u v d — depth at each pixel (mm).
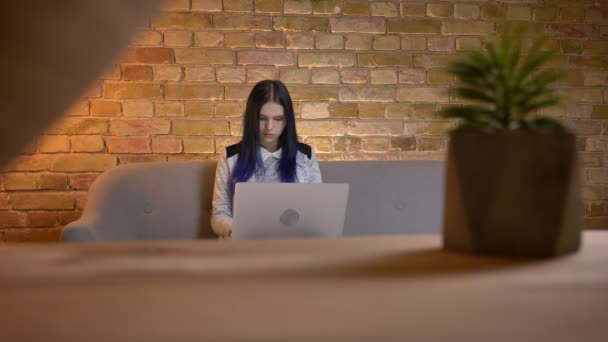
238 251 631
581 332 323
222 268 529
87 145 3289
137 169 2652
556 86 3662
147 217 2586
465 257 616
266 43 3432
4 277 483
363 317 354
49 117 282
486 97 690
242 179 2494
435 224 2750
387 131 3533
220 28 3393
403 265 554
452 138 668
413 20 3561
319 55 3477
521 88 681
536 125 683
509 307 381
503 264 570
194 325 335
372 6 3527
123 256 594
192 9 3367
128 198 2557
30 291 430
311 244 694
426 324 337
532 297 412
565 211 619
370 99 3520
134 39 277
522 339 309
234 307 381
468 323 341
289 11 3455
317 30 3479
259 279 479
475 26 3607
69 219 3279
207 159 3381
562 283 467
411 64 3557
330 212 1821
